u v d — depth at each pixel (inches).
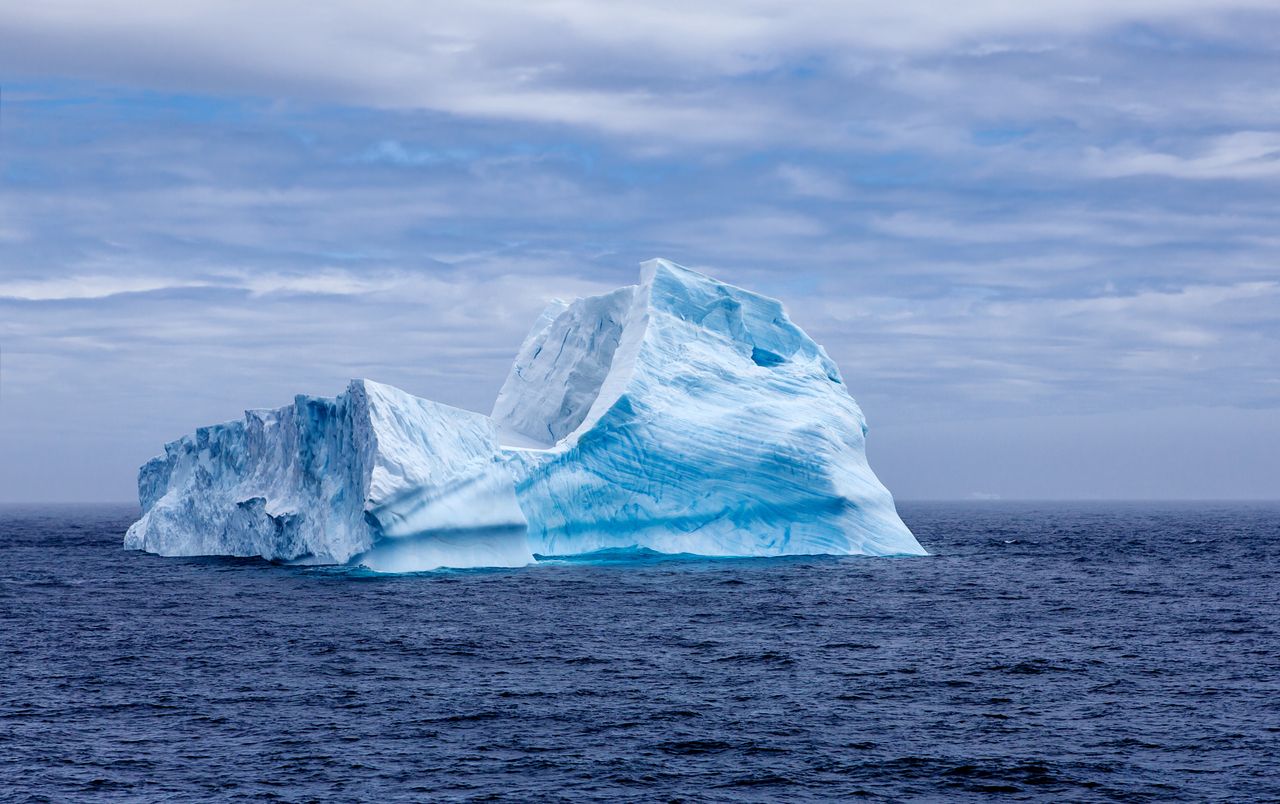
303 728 1188.5
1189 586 2546.8
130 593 2385.6
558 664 1510.8
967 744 1135.0
